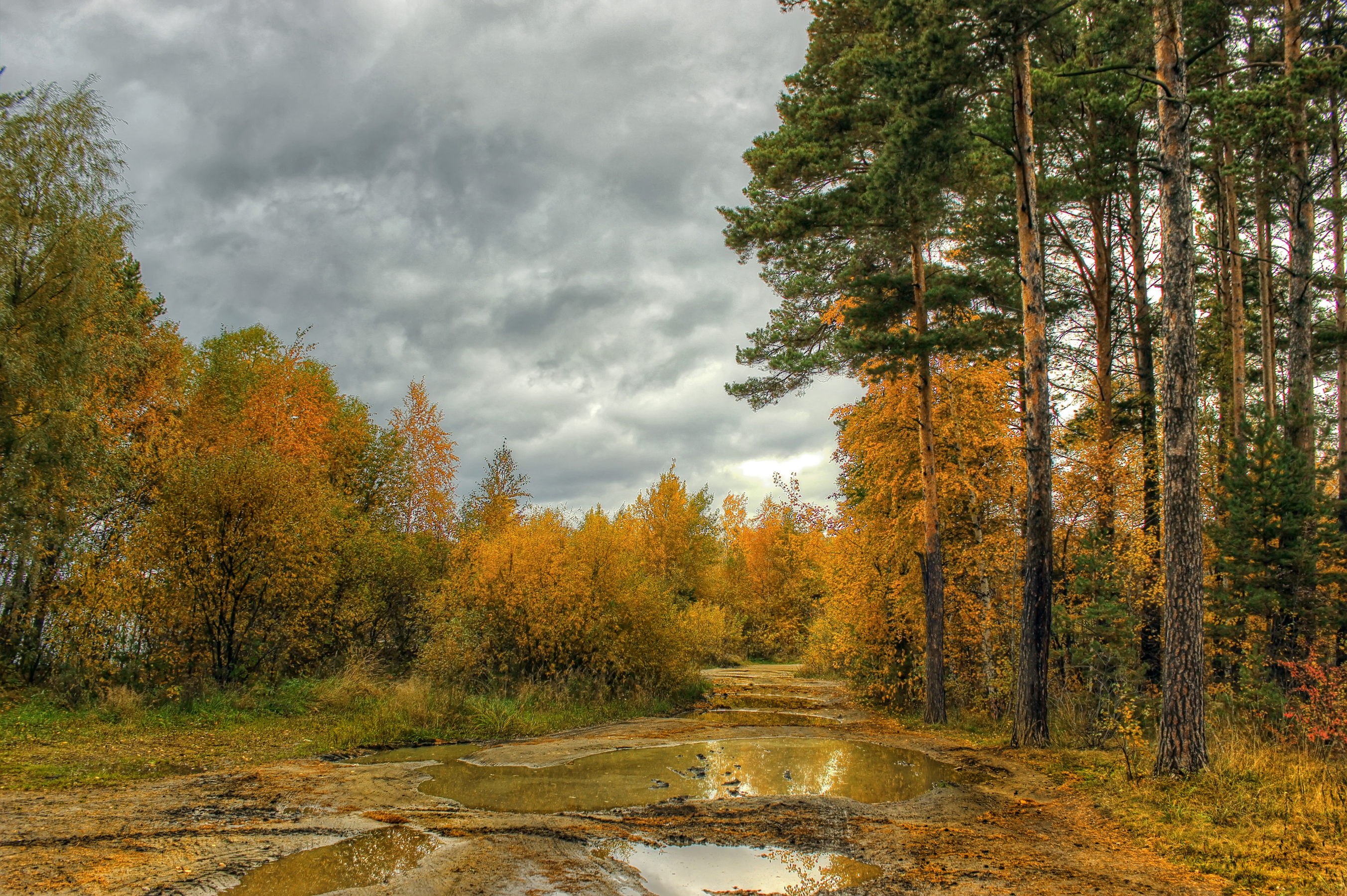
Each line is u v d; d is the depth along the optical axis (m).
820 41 17.12
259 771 9.60
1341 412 15.90
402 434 29.47
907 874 6.04
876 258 18.22
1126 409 18.59
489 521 25.97
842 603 19.89
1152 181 17.11
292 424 24.20
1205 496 15.96
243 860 5.82
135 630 14.62
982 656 17.23
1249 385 21.75
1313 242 16.34
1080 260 18.67
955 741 13.92
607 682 18.56
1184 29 15.56
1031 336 13.21
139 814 7.14
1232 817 7.54
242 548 15.05
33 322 13.97
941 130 13.07
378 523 25.05
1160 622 15.55
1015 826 7.65
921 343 15.95
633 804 8.36
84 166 14.81
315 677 16.72
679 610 23.05
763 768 10.83
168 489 14.98
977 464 17.94
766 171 16.77
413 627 19.53
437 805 7.97
